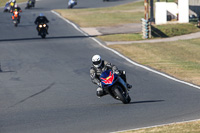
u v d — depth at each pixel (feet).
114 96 152.15
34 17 600.39
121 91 151.84
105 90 149.89
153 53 328.29
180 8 515.91
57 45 367.04
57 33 448.24
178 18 531.09
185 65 274.57
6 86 211.82
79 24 529.04
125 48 351.87
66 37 418.51
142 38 422.00
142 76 233.35
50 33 448.24
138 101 163.32
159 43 387.14
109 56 312.91
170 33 459.32
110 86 147.23
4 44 375.04
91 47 356.79
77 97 177.37
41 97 180.34
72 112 144.66
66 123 127.24
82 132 115.03
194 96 171.22
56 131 117.29
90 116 136.26
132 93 184.03
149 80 220.23
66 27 497.46
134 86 202.80
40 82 220.84
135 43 383.24
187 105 149.48
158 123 122.21
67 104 162.09
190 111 137.90
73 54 321.73
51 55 317.83
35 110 152.15
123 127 118.93
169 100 162.91
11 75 245.04
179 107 146.00
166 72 247.09
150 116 132.36
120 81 149.59
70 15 629.92
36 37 418.72
